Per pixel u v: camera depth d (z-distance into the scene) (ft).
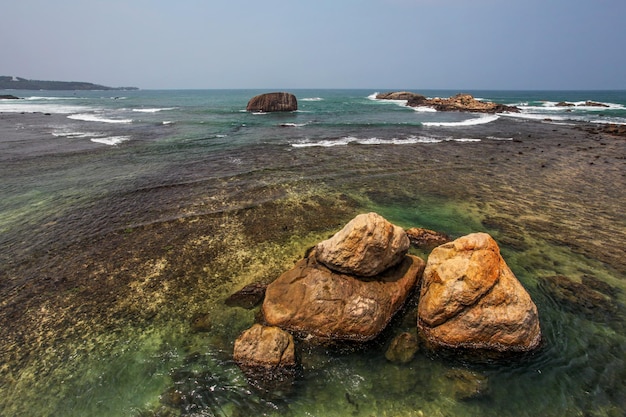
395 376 24.75
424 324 28.07
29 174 69.15
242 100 367.66
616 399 22.59
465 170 76.48
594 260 39.14
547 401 22.70
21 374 24.81
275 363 24.56
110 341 27.84
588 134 124.67
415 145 102.73
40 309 31.32
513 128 140.36
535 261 39.04
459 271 27.02
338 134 122.42
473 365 25.52
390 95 376.07
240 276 36.37
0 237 43.70
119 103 305.53
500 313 25.63
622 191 62.44
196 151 92.07
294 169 75.46
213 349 26.96
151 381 24.31
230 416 21.90
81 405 22.62
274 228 47.11
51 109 223.30
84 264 38.22
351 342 27.37
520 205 56.24
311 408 22.49
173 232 45.55
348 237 29.14
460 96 248.52
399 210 54.08
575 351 26.40
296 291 29.25
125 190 60.49
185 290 34.12
